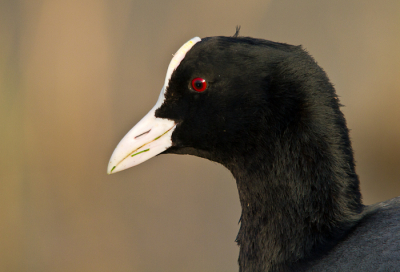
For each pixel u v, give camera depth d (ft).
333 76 46.85
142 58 47.21
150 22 48.42
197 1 48.98
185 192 44.04
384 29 48.98
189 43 17.99
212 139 17.95
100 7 48.11
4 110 43.50
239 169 18.01
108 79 46.80
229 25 47.83
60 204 42.22
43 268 38.14
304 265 16.40
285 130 16.80
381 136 42.93
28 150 43.78
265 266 17.26
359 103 44.91
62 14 47.62
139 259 38.47
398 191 39.86
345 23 49.73
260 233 17.47
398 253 14.56
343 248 15.98
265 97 16.94
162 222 41.29
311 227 16.61
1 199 41.65
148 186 44.60
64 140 44.70
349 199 16.85
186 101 17.89
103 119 45.80
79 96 46.29
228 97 17.22
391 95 44.96
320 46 48.49
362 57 47.55
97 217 41.60
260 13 48.91
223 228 40.83
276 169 17.02
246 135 17.42
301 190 16.70
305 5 50.24
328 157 16.66
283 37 48.55
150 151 18.65
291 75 16.78
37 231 40.55
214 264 38.24
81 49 47.34
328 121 16.75
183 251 39.06
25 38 46.93
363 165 41.96
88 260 38.42
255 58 16.98
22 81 45.55
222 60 17.12
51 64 46.73
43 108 45.68
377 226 16.10
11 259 39.11
